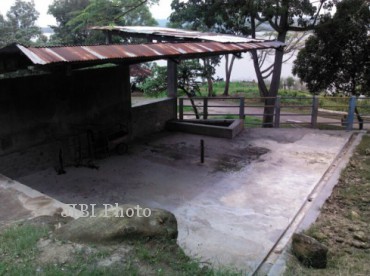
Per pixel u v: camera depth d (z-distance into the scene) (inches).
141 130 350.3
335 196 206.2
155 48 246.2
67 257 104.1
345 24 440.5
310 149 294.8
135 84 753.6
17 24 1028.5
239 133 352.8
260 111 676.1
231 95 927.0
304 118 597.0
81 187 228.4
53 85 261.9
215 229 170.1
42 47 181.0
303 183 226.1
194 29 513.3
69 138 279.9
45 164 264.8
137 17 771.4
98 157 287.6
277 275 130.1
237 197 207.8
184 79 500.7
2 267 98.7
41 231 120.1
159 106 367.6
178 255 113.7
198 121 377.7
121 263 102.3
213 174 246.7
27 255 105.0
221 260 142.4
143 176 245.6
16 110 240.4
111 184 232.4
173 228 124.0
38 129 256.8
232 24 479.2
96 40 709.9
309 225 171.5
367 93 471.5
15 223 130.3
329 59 469.1
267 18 458.6
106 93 305.7
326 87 490.9
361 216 180.9
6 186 167.3
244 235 164.2
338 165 260.1
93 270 97.7
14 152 243.3
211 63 642.2
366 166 256.4
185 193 215.6
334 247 149.9
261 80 520.1
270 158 276.2
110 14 536.4
